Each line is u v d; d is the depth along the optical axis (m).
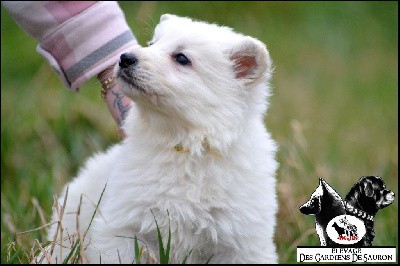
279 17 16.28
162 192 6.27
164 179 6.30
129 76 6.28
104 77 7.19
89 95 12.18
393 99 14.77
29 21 7.21
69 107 11.34
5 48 14.09
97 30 7.17
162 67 6.35
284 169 9.38
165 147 6.41
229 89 6.50
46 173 9.72
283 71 15.09
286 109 13.24
